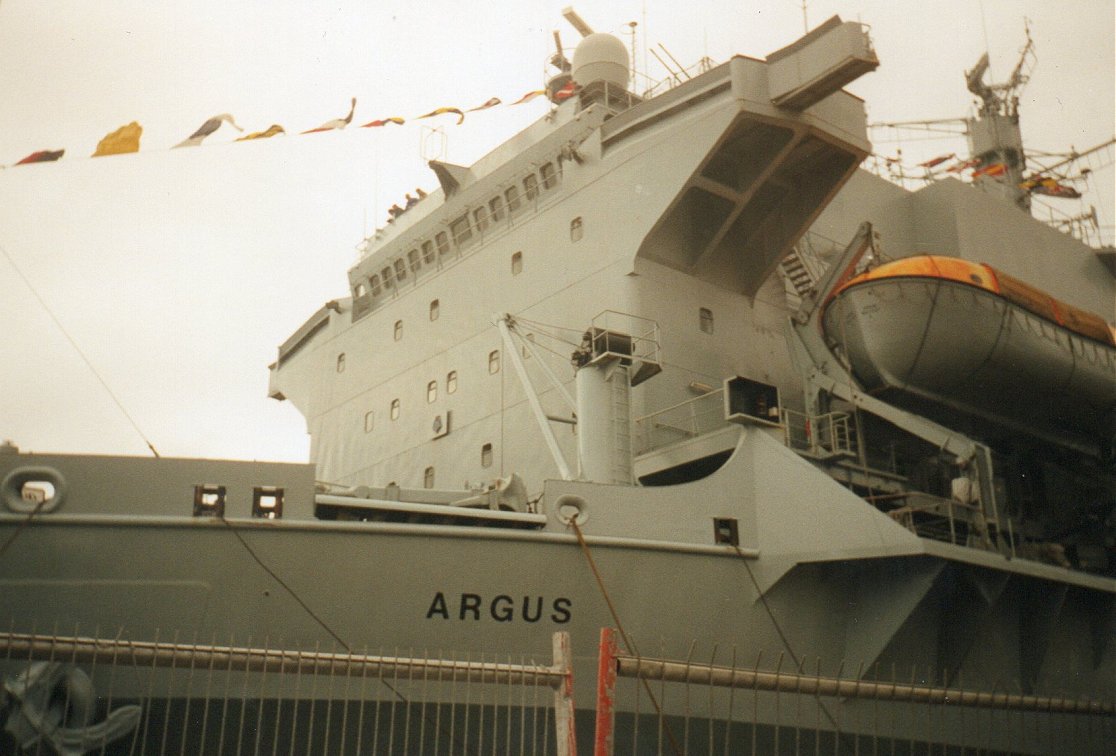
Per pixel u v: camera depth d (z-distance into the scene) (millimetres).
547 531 16125
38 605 14086
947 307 19938
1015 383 20969
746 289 23312
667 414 20859
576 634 15852
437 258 26594
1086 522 23156
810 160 22500
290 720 14359
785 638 17016
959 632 17609
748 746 16359
